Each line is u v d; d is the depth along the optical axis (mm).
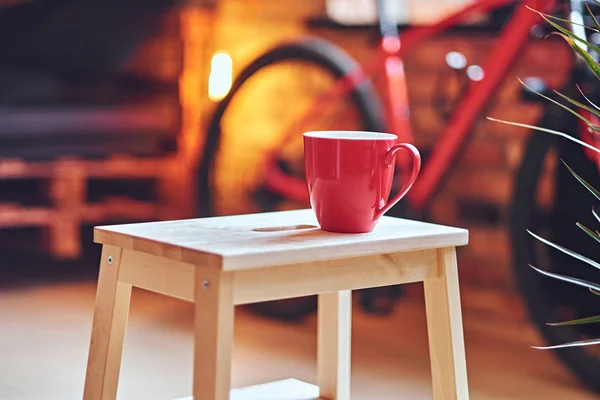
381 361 2592
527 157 2361
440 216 3150
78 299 3199
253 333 2859
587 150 2203
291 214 1530
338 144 1332
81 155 3531
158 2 3736
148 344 2713
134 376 2420
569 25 2234
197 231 1349
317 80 3365
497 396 2312
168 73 3775
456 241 1396
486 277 3037
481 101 2576
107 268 1406
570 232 2482
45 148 3477
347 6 3379
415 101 3150
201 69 3703
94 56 3871
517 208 2375
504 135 2932
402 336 2836
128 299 1418
